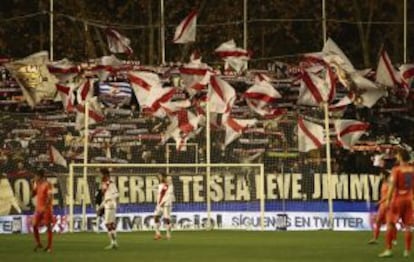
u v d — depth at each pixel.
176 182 122.19
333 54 127.81
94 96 129.00
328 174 122.38
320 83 125.19
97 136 125.19
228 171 123.56
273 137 127.12
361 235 111.56
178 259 78.25
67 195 118.81
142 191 121.69
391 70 130.88
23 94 130.38
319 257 80.19
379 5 169.75
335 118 134.62
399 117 135.88
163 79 136.25
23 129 123.00
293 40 165.75
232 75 137.25
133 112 128.12
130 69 133.88
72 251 87.44
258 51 161.38
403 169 78.94
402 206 79.12
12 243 98.19
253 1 162.38
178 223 121.62
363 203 124.62
